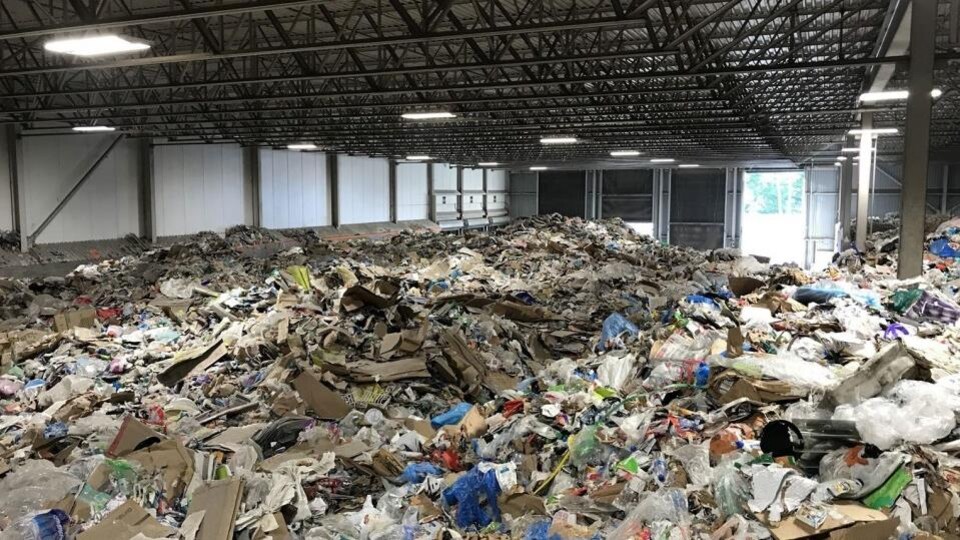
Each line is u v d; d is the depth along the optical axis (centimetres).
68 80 1989
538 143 3153
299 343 1266
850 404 667
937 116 2741
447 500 686
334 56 1877
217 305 1631
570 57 1207
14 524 568
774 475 553
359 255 2608
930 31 1116
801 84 1897
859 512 512
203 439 877
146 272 2097
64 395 1120
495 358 1238
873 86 1571
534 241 2989
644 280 1942
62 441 830
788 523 512
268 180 3312
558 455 754
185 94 2139
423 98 2159
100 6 905
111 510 604
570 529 572
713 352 973
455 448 835
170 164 2842
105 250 2570
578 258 2561
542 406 897
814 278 1742
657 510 555
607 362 1045
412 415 1018
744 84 1788
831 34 1588
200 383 1169
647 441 690
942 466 540
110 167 2617
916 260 1202
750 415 718
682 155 3975
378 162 4125
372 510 680
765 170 4662
